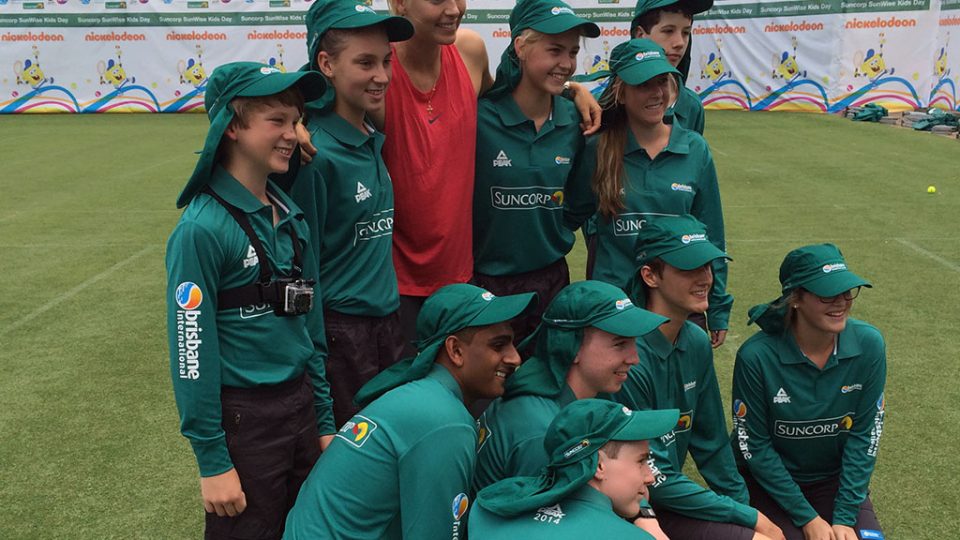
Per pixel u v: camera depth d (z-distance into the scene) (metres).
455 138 3.63
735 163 12.67
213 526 2.77
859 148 13.87
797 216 9.33
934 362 5.31
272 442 2.74
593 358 2.68
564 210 4.21
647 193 3.80
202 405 2.58
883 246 8.04
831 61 18.06
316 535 2.45
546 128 3.81
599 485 2.27
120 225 9.28
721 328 4.12
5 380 5.25
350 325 3.37
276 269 2.72
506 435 2.65
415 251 3.68
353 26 3.01
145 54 19.48
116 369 5.41
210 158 2.57
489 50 19.14
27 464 4.23
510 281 4.01
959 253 7.78
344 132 3.23
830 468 3.54
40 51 19.41
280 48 19.45
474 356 2.60
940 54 17.09
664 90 3.63
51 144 15.17
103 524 3.71
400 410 2.46
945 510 3.72
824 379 3.33
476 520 2.27
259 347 2.69
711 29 19.02
